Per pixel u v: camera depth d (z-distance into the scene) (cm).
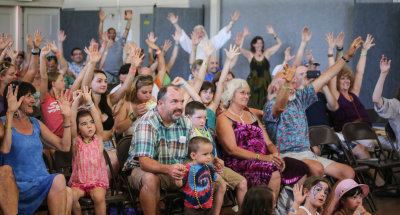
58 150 405
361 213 396
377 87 555
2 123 340
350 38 886
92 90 450
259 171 420
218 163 377
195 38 853
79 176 378
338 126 580
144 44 926
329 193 396
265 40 951
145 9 925
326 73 480
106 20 898
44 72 461
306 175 434
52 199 344
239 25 973
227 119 434
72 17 902
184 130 389
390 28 850
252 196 281
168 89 376
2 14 908
